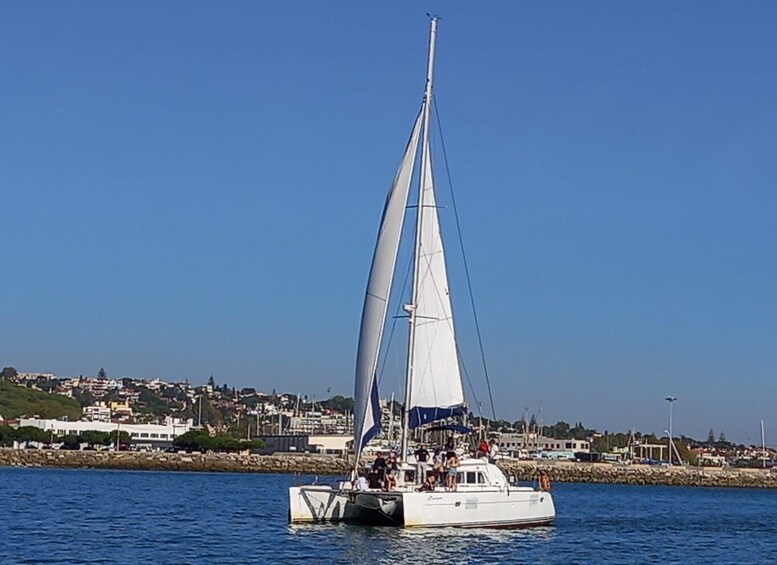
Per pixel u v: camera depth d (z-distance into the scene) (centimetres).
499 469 4544
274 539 4116
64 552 3738
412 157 4472
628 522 6131
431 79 4634
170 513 5647
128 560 3556
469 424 4616
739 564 4200
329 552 3750
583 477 15225
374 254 4434
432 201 4619
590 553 4175
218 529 4647
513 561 3747
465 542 4106
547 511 4856
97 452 15375
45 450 15525
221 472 14688
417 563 3569
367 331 4397
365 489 4259
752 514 7925
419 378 4500
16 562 3447
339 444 18762
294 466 14750
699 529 5862
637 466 16275
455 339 4594
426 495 4169
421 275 4584
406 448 4412
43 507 5928
